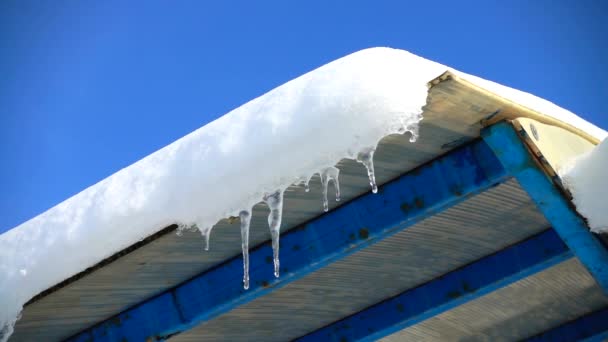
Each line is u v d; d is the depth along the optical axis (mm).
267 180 3248
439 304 4973
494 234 4656
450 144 3750
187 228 3533
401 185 3938
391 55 3117
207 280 4348
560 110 5031
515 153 3557
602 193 3635
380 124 2975
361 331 5230
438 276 5031
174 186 3508
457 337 6133
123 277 4031
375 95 2977
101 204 3766
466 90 3152
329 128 3074
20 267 3896
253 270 4234
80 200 3922
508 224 4566
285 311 4977
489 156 3709
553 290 5551
